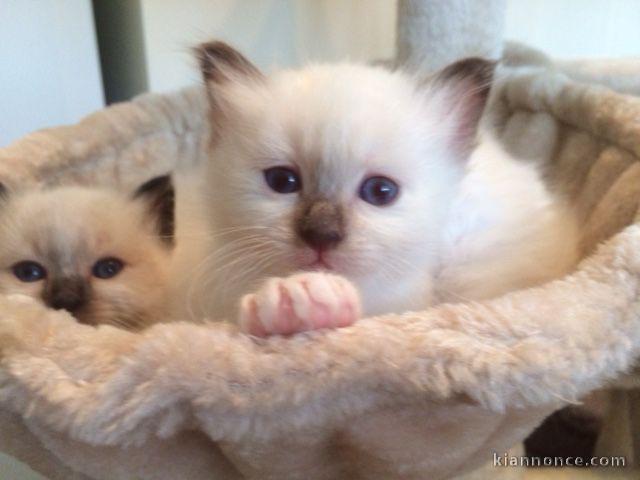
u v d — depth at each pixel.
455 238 0.19
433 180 0.17
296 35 0.39
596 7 0.41
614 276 0.13
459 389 0.12
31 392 0.12
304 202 0.16
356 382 0.11
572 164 0.25
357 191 0.16
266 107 0.17
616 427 0.23
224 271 0.17
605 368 0.12
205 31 0.35
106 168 0.27
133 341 0.12
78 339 0.12
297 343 0.12
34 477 0.27
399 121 0.16
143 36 0.34
